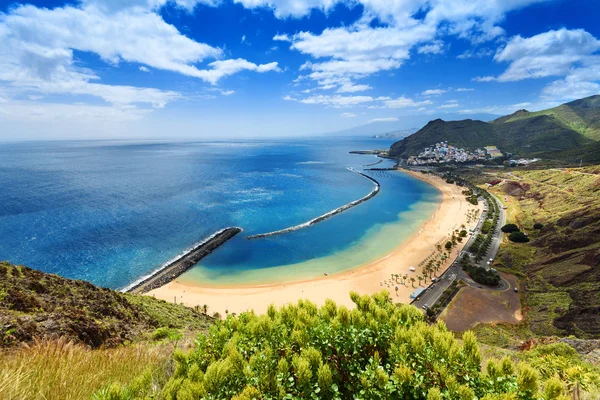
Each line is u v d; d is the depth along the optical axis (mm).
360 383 4230
